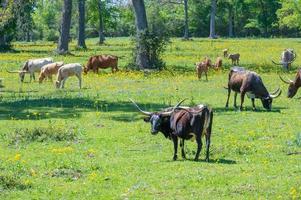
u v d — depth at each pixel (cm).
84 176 1444
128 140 1875
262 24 11931
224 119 2230
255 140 1864
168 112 1588
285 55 4316
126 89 3189
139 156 1655
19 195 1288
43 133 1923
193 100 2745
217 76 3809
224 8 12519
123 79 3681
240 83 2461
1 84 3375
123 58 5228
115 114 2378
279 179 1383
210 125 1561
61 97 2894
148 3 11156
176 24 12475
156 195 1277
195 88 3200
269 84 3369
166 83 3450
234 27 12900
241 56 5616
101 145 1808
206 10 12538
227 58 5225
